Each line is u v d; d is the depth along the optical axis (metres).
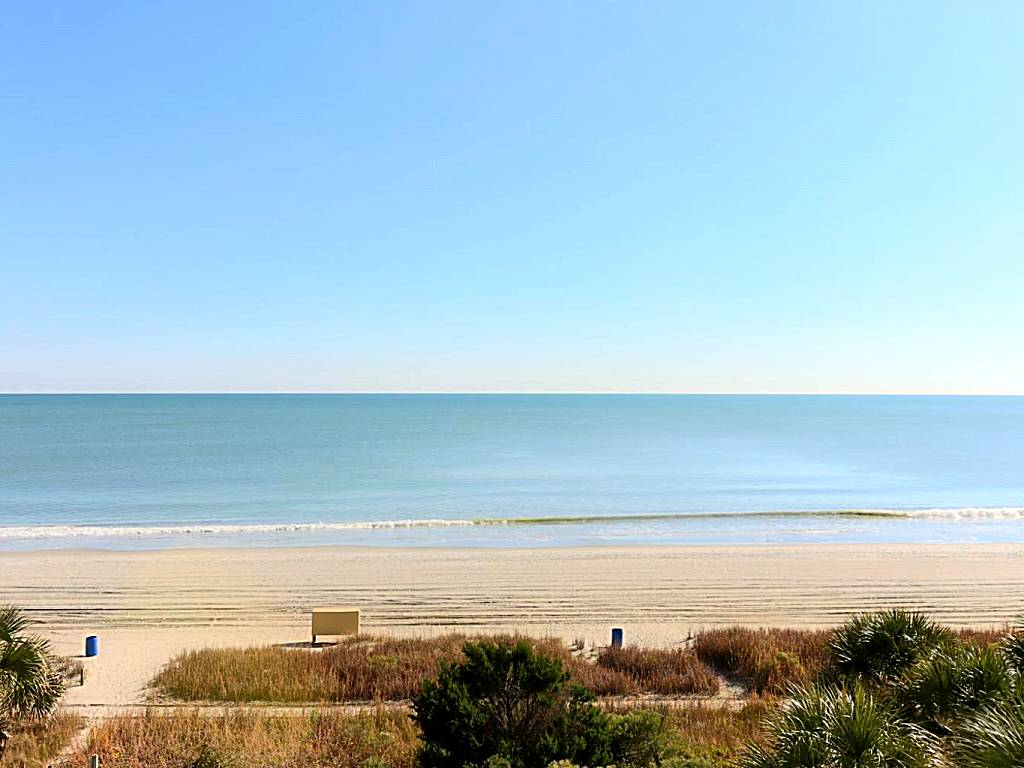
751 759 6.94
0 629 10.88
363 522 39.56
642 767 8.00
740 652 16.02
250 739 10.76
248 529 37.09
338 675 14.63
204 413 185.75
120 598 23.08
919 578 26.16
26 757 10.15
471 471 63.25
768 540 35.53
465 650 8.62
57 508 44.38
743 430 129.12
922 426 148.25
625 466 68.25
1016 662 8.50
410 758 9.84
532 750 7.76
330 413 191.38
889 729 6.48
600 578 26.03
